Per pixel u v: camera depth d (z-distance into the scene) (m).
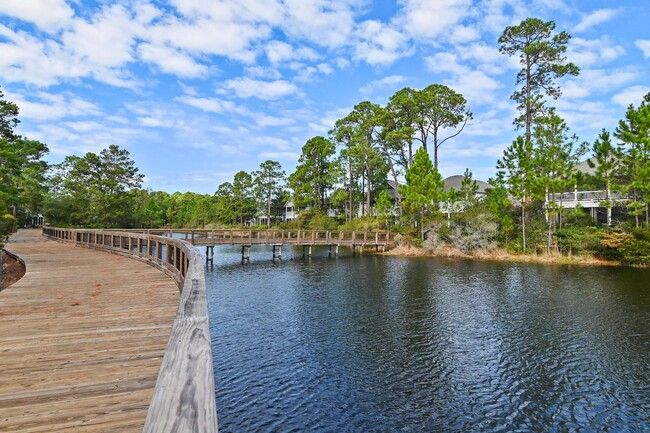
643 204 18.59
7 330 3.86
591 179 20.09
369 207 39.34
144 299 5.36
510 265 20.31
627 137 18.08
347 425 5.30
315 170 45.53
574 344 8.22
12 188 23.27
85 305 4.99
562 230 22.81
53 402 2.32
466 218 26.19
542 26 27.48
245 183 54.72
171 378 1.19
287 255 28.11
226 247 35.38
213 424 0.93
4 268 11.96
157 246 8.95
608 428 5.20
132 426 2.05
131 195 41.59
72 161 51.16
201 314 1.95
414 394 6.15
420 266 20.88
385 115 34.31
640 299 11.97
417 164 27.95
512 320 10.05
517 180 22.42
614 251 19.86
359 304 11.91
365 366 7.19
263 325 9.70
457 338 8.71
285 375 6.82
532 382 6.54
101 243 15.00
